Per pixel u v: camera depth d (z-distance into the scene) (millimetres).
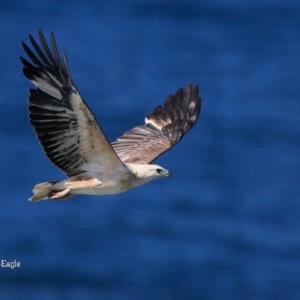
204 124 34656
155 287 22953
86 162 12055
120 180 12242
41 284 23125
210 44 45688
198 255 24344
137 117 35062
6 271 23500
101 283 23156
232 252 24594
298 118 35938
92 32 46406
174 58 43250
